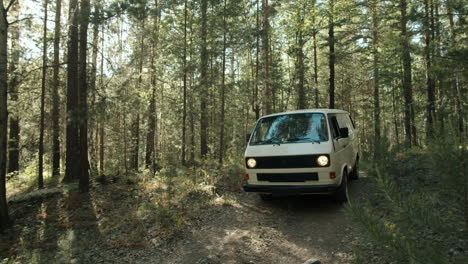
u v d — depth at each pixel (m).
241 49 17.77
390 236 2.50
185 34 14.41
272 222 6.05
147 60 18.42
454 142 2.55
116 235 6.34
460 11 11.44
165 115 20.48
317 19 20.73
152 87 17.12
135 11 9.17
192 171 10.70
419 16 12.30
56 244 6.63
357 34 18.39
